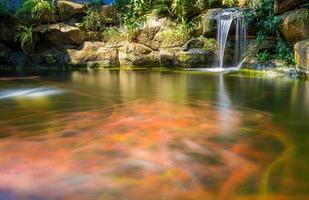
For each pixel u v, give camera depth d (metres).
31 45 11.83
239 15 10.08
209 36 10.82
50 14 12.05
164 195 2.35
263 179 2.59
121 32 12.04
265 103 5.58
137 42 11.77
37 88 7.44
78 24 11.93
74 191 2.42
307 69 7.85
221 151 3.22
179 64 10.85
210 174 2.68
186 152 3.18
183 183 2.53
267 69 9.03
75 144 3.42
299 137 3.68
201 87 7.34
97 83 8.16
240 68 9.91
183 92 6.74
